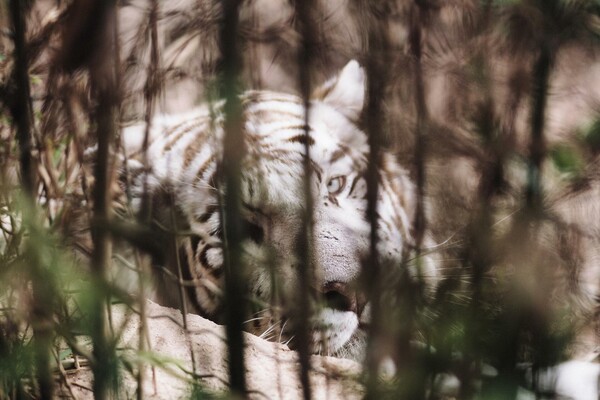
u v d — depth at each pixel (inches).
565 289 144.2
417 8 131.6
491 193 131.7
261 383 173.8
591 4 125.2
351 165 269.0
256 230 215.3
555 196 142.1
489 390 129.3
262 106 255.8
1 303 149.9
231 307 140.0
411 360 131.6
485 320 131.0
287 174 225.8
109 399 146.1
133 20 145.8
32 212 134.0
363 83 306.7
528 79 129.3
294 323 198.7
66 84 133.6
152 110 164.1
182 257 238.8
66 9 126.3
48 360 141.6
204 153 243.1
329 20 139.3
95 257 134.2
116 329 174.7
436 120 134.4
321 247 222.8
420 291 140.9
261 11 147.3
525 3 125.8
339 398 164.6
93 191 148.7
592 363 170.1
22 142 139.9
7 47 145.7
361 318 224.7
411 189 277.6
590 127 140.5
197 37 140.1
